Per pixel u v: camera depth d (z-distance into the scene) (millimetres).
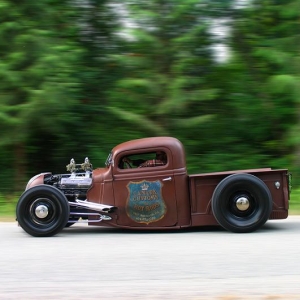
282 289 5336
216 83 16016
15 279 5840
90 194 8703
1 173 15070
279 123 15961
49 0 15555
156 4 16000
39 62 14109
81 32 16453
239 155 15719
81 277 5879
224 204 8305
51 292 5332
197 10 15969
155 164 8617
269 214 8297
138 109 15547
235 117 15945
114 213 8594
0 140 14086
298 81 15023
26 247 7551
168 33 15906
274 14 15914
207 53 16094
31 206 8414
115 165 8648
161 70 15805
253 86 15977
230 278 5754
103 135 15539
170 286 5473
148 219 8547
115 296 5145
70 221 9086
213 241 7766
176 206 8516
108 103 15711
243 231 8375
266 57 15516
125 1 16328
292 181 14852
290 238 7938
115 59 15836
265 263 6398
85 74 15875
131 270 6141
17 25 14383
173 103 15180
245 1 16031
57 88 13938
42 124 14172
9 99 13953
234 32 16094
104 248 7402
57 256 6926
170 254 6926
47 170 15594
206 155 15688
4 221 10562
